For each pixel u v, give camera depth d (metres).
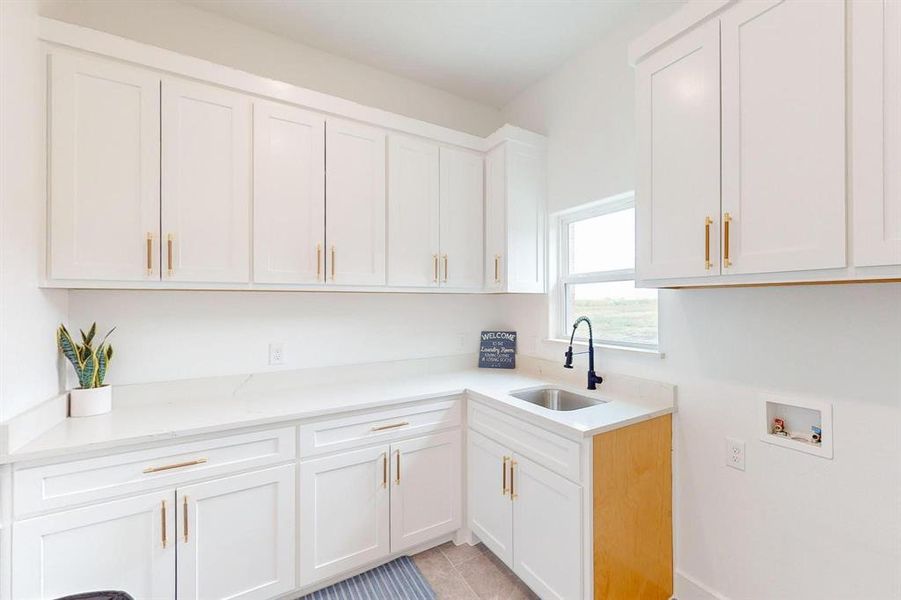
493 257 2.44
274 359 2.16
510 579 1.86
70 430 1.44
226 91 1.75
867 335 1.23
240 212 1.77
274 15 2.04
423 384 2.27
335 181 2.00
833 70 1.04
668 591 1.72
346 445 1.81
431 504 2.05
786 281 1.14
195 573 1.50
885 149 0.95
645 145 1.55
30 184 1.37
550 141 2.49
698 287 1.51
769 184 1.17
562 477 1.55
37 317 1.42
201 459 1.51
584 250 2.39
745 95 1.23
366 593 1.77
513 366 2.77
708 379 1.65
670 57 1.46
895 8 0.94
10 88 1.26
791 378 1.40
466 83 2.65
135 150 1.57
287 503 1.67
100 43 1.50
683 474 1.74
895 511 1.17
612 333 2.20
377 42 2.24
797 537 1.38
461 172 2.43
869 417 1.22
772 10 1.16
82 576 1.32
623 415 1.63
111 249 1.53
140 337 1.85
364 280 2.08
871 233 0.97
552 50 2.28
